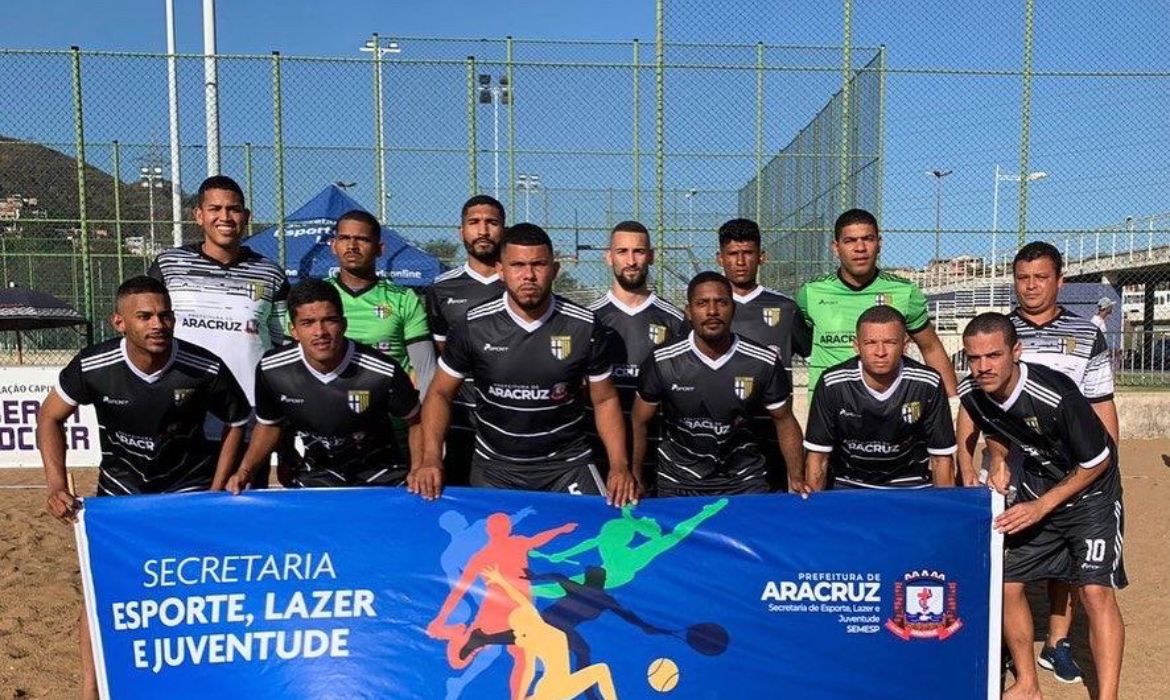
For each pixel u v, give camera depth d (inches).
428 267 414.0
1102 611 155.2
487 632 147.3
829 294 208.1
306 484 171.5
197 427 165.9
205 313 190.9
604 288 502.3
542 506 153.0
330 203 430.6
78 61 441.7
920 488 153.3
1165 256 848.9
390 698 143.5
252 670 144.9
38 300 477.4
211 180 191.2
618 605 149.0
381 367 161.6
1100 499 156.6
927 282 756.6
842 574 150.3
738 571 150.5
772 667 147.8
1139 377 645.3
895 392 165.5
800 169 544.1
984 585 151.5
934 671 149.6
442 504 152.4
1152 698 168.9
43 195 519.2
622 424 168.1
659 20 470.6
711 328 163.6
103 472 166.1
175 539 148.9
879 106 479.2
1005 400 157.5
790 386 175.3
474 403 197.6
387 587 148.3
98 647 146.6
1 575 241.1
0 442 346.0
